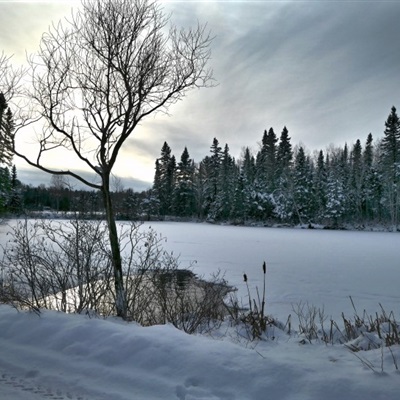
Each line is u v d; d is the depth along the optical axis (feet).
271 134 235.81
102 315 17.90
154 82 18.38
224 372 10.96
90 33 17.98
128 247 38.55
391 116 176.24
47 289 19.36
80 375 11.57
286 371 10.81
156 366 11.60
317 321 25.18
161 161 235.81
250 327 18.52
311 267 49.65
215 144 238.07
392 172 168.86
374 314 26.96
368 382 10.09
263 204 197.06
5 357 13.02
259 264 51.75
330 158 252.62
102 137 18.67
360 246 80.79
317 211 189.47
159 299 21.50
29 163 18.44
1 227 70.33
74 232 21.12
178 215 228.02
